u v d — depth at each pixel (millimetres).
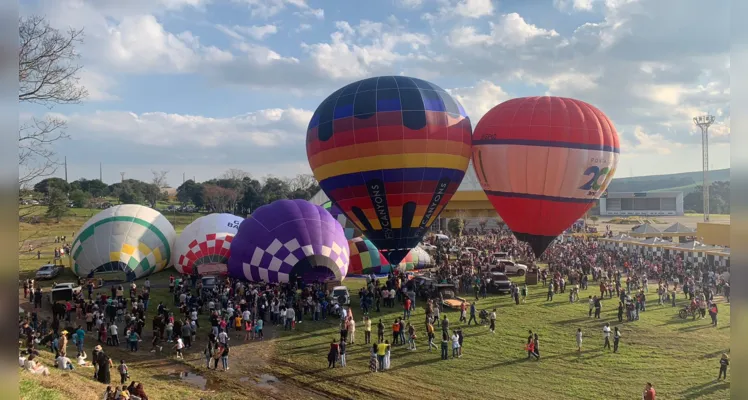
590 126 35469
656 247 49344
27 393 13156
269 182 127188
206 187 122500
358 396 19047
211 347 22703
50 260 53375
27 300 34656
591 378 20406
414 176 33625
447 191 35688
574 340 25125
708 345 24234
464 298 34281
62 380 16891
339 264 37000
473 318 28062
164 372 21781
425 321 27609
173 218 111688
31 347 22125
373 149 33219
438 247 55406
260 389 19844
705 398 18391
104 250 40750
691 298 32781
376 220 34812
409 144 33156
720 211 158500
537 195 35938
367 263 42562
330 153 34656
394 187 33688
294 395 19219
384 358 21734
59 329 27641
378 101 33531
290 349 24578
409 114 33312
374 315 30297
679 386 19500
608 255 48656
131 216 43688
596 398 18547
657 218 128500
